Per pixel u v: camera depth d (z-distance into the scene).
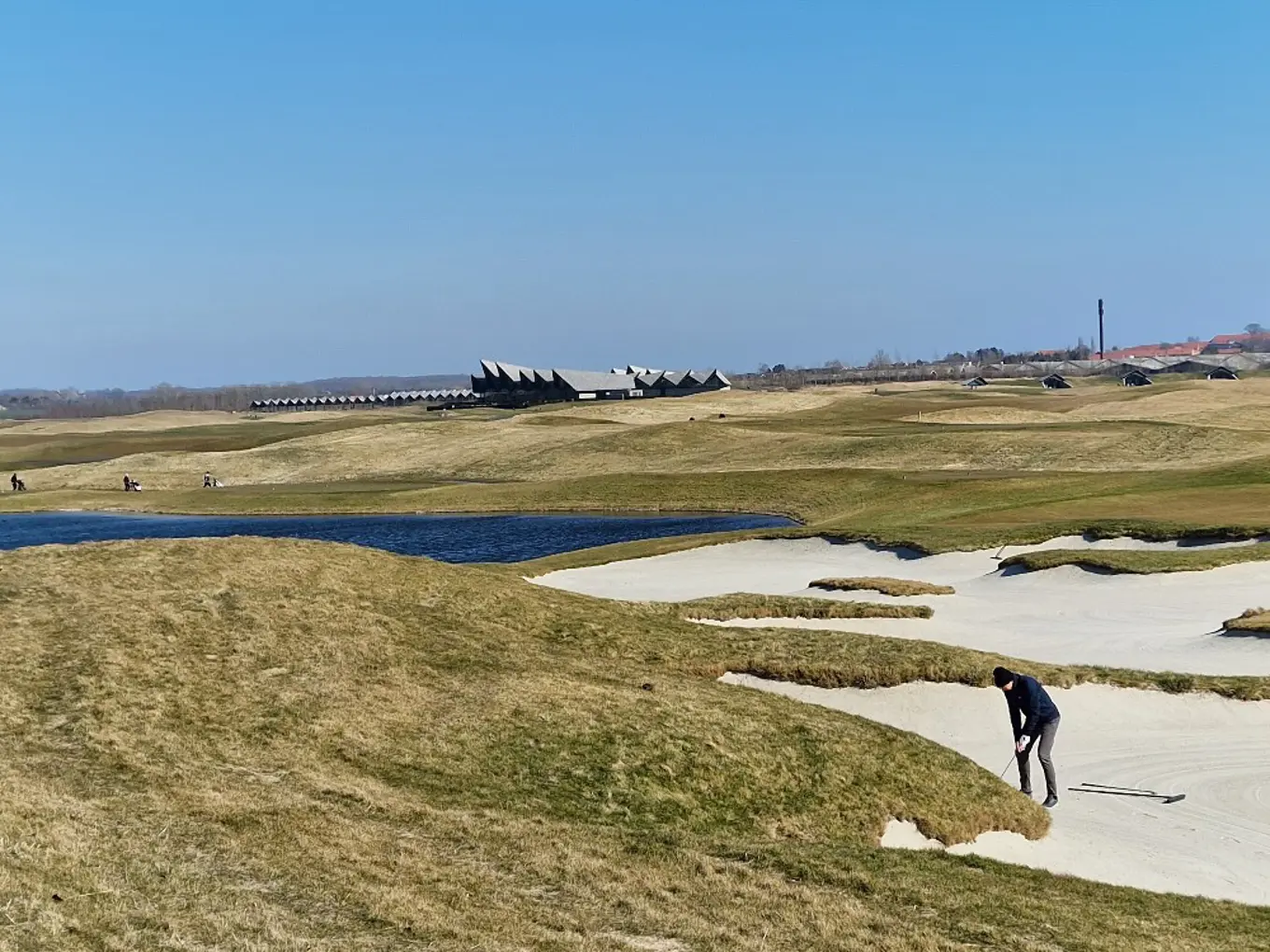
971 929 13.78
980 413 126.75
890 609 34.31
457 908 12.39
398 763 18.69
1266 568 38.50
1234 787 22.19
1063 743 24.89
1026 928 14.18
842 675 26.61
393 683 22.53
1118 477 68.75
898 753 21.67
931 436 101.75
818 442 106.12
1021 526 49.00
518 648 25.91
